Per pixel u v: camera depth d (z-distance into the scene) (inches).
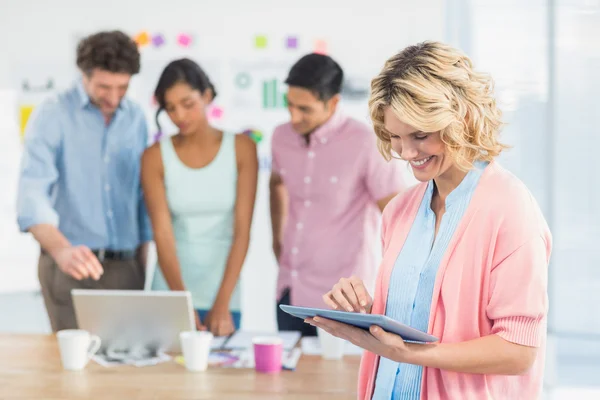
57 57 153.5
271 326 152.0
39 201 114.1
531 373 54.7
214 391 73.4
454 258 55.1
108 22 152.9
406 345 52.7
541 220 54.4
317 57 103.9
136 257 123.3
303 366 82.5
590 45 147.7
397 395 58.2
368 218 109.0
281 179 114.4
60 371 80.7
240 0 150.5
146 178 109.7
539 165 150.9
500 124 55.1
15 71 153.9
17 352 89.0
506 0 150.0
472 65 54.1
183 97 106.1
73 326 117.0
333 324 54.7
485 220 54.2
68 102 118.3
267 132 151.3
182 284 107.0
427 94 51.1
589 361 147.8
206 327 103.7
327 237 107.3
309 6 149.1
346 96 148.4
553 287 150.3
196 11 151.5
